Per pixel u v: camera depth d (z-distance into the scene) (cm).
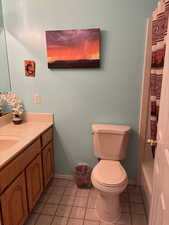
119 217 183
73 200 207
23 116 238
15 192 148
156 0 184
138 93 210
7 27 215
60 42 205
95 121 226
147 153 224
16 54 221
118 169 187
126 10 191
